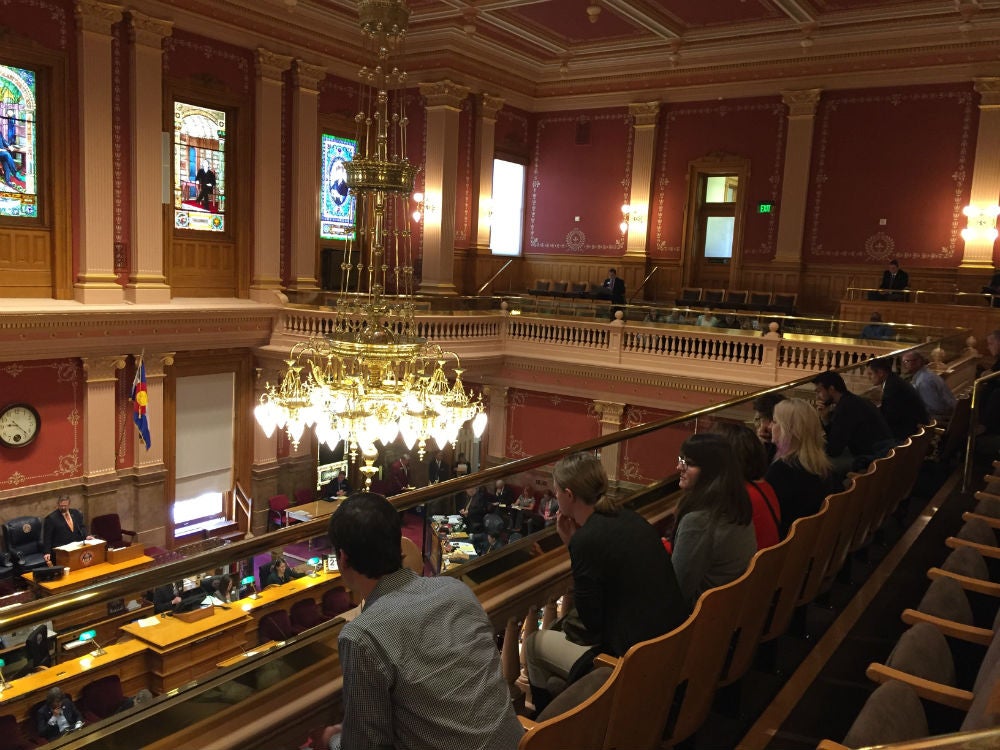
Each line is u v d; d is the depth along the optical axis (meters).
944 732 2.24
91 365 13.77
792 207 17.83
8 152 12.67
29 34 12.56
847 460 5.08
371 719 1.84
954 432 6.17
